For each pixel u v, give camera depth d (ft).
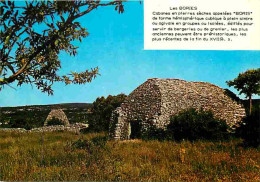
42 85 12.25
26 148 42.83
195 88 82.94
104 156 32.37
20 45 10.62
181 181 25.76
